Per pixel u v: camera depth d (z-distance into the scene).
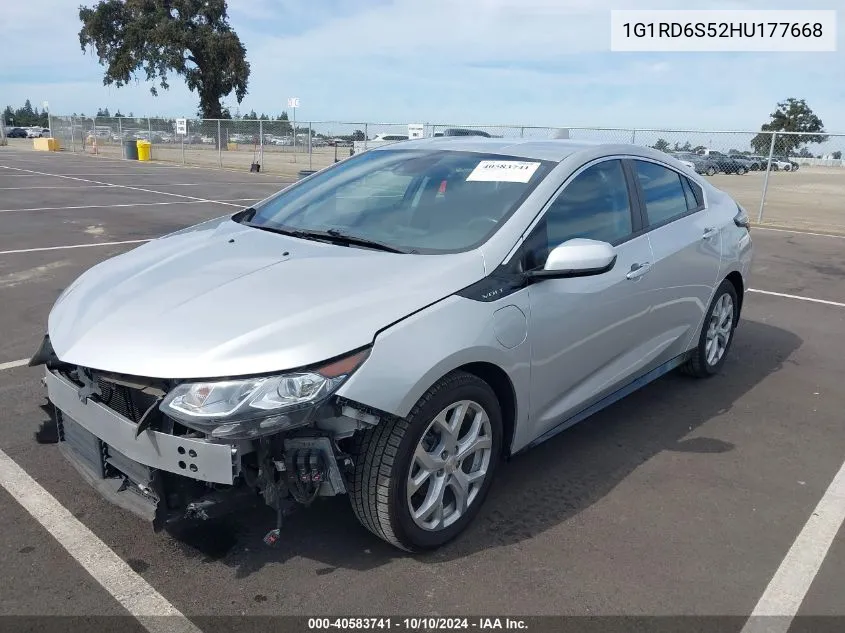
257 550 2.88
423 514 2.80
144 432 2.48
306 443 2.53
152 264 3.20
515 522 3.14
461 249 3.08
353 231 3.41
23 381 4.55
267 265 3.01
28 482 3.34
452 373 2.79
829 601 2.69
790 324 6.51
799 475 3.67
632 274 3.69
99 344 2.62
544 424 3.36
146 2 46.62
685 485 3.53
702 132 15.20
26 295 6.66
